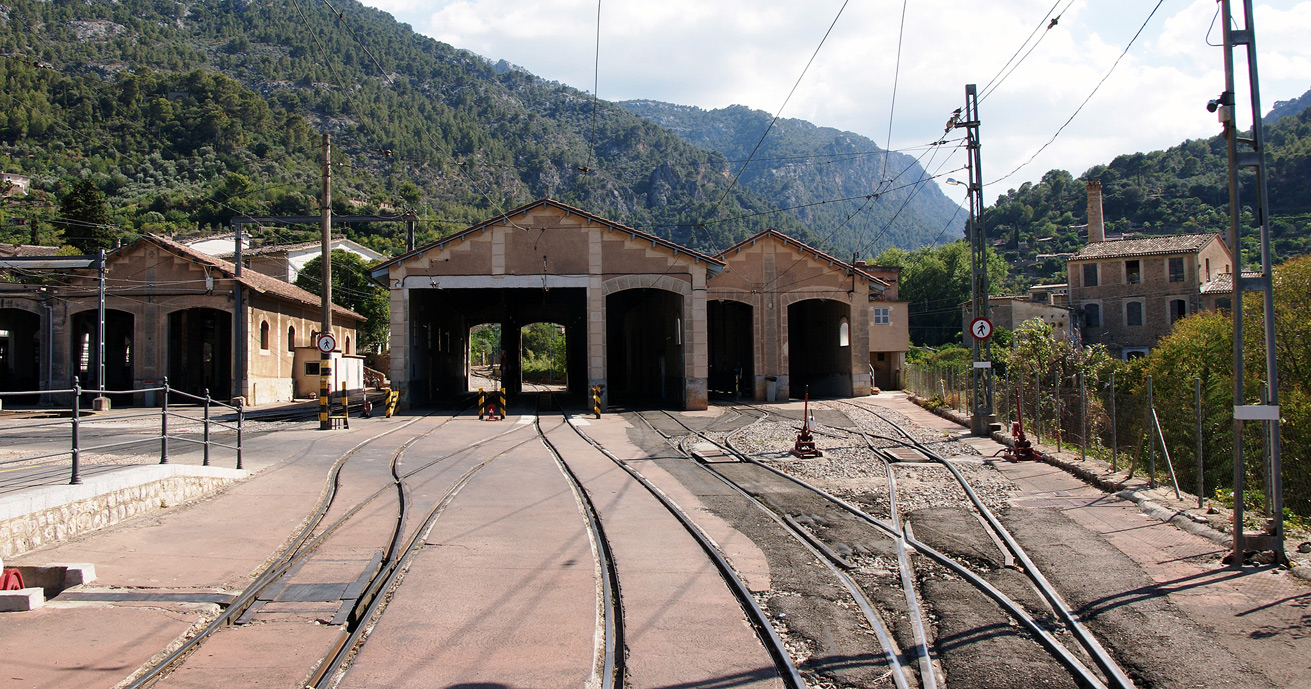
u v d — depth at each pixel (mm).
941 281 76188
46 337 36219
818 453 17578
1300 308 24406
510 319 41750
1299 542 9062
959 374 26922
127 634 6309
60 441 18938
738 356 40906
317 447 18656
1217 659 5977
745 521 10953
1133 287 48969
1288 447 18531
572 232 30828
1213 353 26609
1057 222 110875
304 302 41594
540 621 6809
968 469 15695
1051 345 34875
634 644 6379
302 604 7191
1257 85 8516
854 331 37438
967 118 21281
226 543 9312
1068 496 12812
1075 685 5707
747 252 36562
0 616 6707
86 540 9242
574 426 25172
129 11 188125
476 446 19609
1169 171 106188
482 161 150375
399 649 6137
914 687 5742
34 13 163625
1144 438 16141
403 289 30312
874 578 8430
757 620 6973
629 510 11609
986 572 8625
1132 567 8445
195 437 20297
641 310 47844
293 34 190875
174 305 35688
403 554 8992
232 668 5715
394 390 28844
